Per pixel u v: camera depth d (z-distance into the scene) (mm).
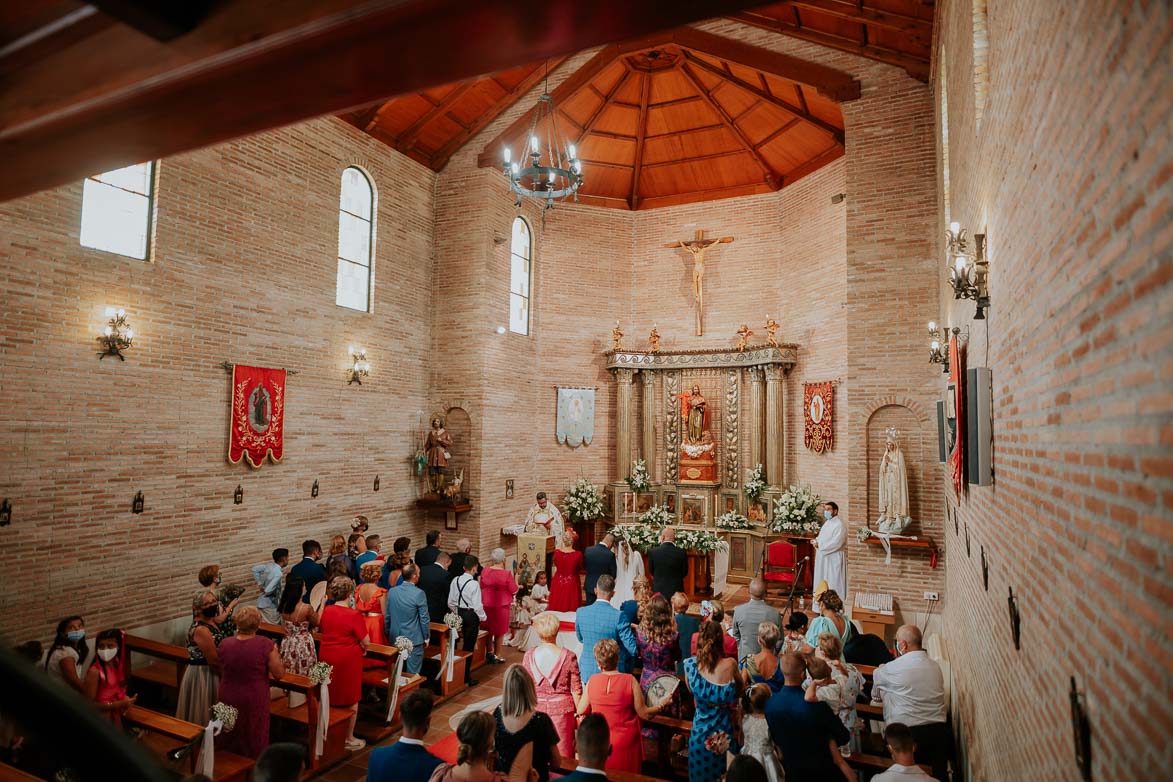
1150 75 1598
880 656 7598
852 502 11344
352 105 1688
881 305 11305
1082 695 2305
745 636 7250
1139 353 1729
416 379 14414
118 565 8773
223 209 10305
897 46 11023
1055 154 2637
